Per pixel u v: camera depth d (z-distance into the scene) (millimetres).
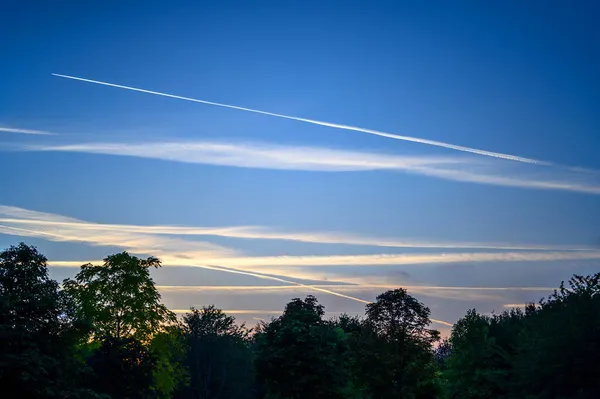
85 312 60562
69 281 64812
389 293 67188
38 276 41250
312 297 68438
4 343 37125
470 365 67938
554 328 46375
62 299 41562
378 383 64062
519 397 48000
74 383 40562
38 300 39594
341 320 93062
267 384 62906
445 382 71188
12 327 37438
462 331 72375
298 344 61688
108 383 51531
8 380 36219
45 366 37469
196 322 106562
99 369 51812
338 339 65000
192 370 101625
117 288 64312
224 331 108062
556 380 43781
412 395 63844
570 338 44062
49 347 39062
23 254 40812
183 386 98562
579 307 46031
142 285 65188
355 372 64875
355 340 66688
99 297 63938
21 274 40344
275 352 61625
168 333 65875
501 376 58781
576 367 43125
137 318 63531
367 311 67375
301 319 64375
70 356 41000
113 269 64812
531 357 47688
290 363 60594
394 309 66438
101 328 62375
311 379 60188
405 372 64688
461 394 67875
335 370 61219
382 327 66188
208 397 100688
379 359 64125
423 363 65375
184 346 72375
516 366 50281
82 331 42094
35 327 39094
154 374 63938
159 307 65875
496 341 70062
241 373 103000
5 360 35969
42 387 36906
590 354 42844
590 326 44500
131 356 53344
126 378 52188
